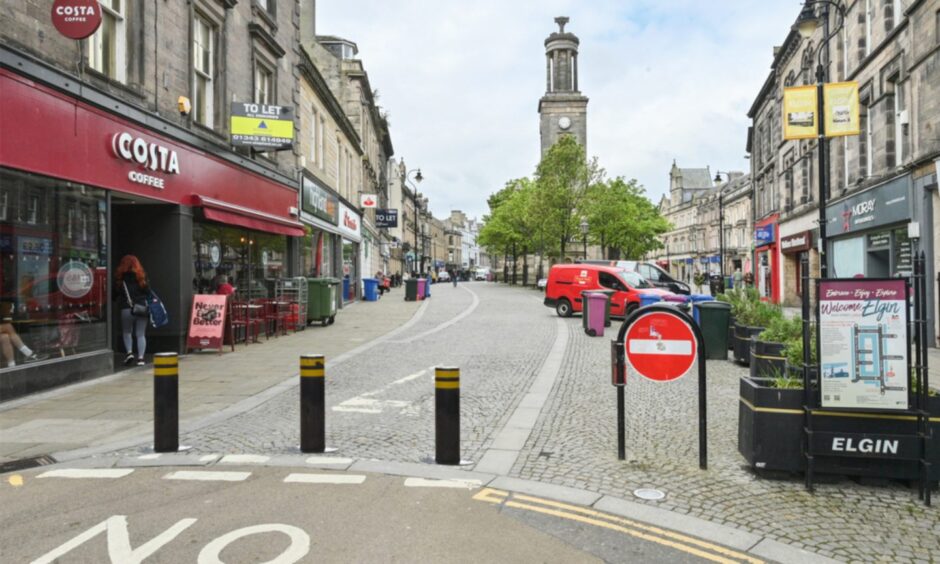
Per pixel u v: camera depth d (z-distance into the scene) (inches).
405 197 3088.1
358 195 1314.0
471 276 5137.8
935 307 554.6
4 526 163.9
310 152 850.8
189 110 483.2
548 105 2583.7
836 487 198.1
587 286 804.6
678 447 240.5
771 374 315.0
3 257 319.9
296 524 165.0
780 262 1272.1
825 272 492.7
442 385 218.8
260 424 273.4
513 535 160.2
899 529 167.8
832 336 192.2
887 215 654.5
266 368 419.5
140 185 423.8
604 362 446.6
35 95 331.0
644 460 224.1
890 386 189.2
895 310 189.6
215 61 550.0
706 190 3690.9
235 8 577.6
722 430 265.4
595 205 1612.9
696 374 410.9
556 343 553.6
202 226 521.0
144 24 431.8
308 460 220.1
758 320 473.1
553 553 150.6
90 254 382.3
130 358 428.5
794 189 1160.8
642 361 221.6
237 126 550.0
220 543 153.2
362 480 200.2
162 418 229.9
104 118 387.2
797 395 199.2
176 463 216.7
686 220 3784.5
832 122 498.3
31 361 338.0
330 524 165.3
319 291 702.5
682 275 3858.3
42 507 177.0
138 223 470.0
